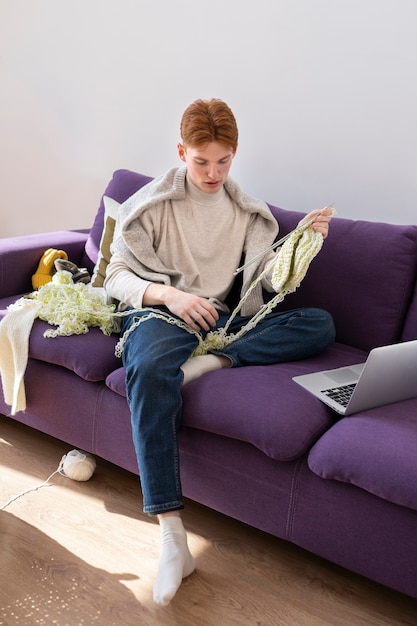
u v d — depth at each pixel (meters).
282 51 2.45
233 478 1.72
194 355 1.90
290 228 2.21
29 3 3.11
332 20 2.32
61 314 2.03
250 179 2.64
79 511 1.88
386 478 1.45
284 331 1.95
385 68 2.25
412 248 2.05
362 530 1.53
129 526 1.83
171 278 2.08
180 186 2.05
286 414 1.63
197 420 1.70
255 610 1.56
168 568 1.56
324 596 1.62
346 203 2.43
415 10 2.16
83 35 2.97
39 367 2.06
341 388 1.77
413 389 1.75
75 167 3.16
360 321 2.10
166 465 1.66
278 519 1.67
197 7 2.62
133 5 2.79
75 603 1.55
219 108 1.94
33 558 1.69
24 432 2.29
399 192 2.31
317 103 2.42
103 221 2.55
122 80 2.90
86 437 2.00
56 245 2.55
